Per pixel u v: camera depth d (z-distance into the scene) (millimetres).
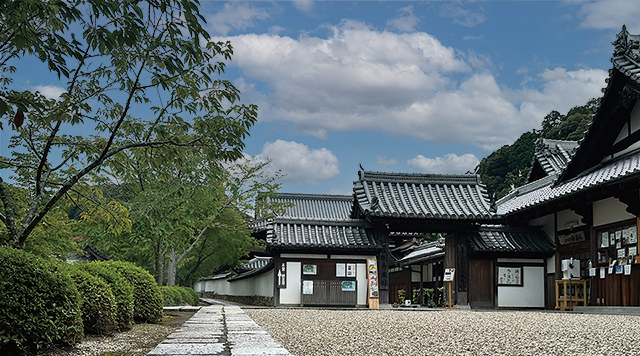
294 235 20609
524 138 51625
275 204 21578
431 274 25812
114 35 4934
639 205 15445
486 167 54344
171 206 14156
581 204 18000
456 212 20406
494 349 6359
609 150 17938
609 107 16875
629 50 15797
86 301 6645
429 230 20984
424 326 9719
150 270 29000
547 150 24875
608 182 14727
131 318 8195
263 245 29484
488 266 20516
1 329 4699
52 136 7059
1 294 4734
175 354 4840
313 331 8578
